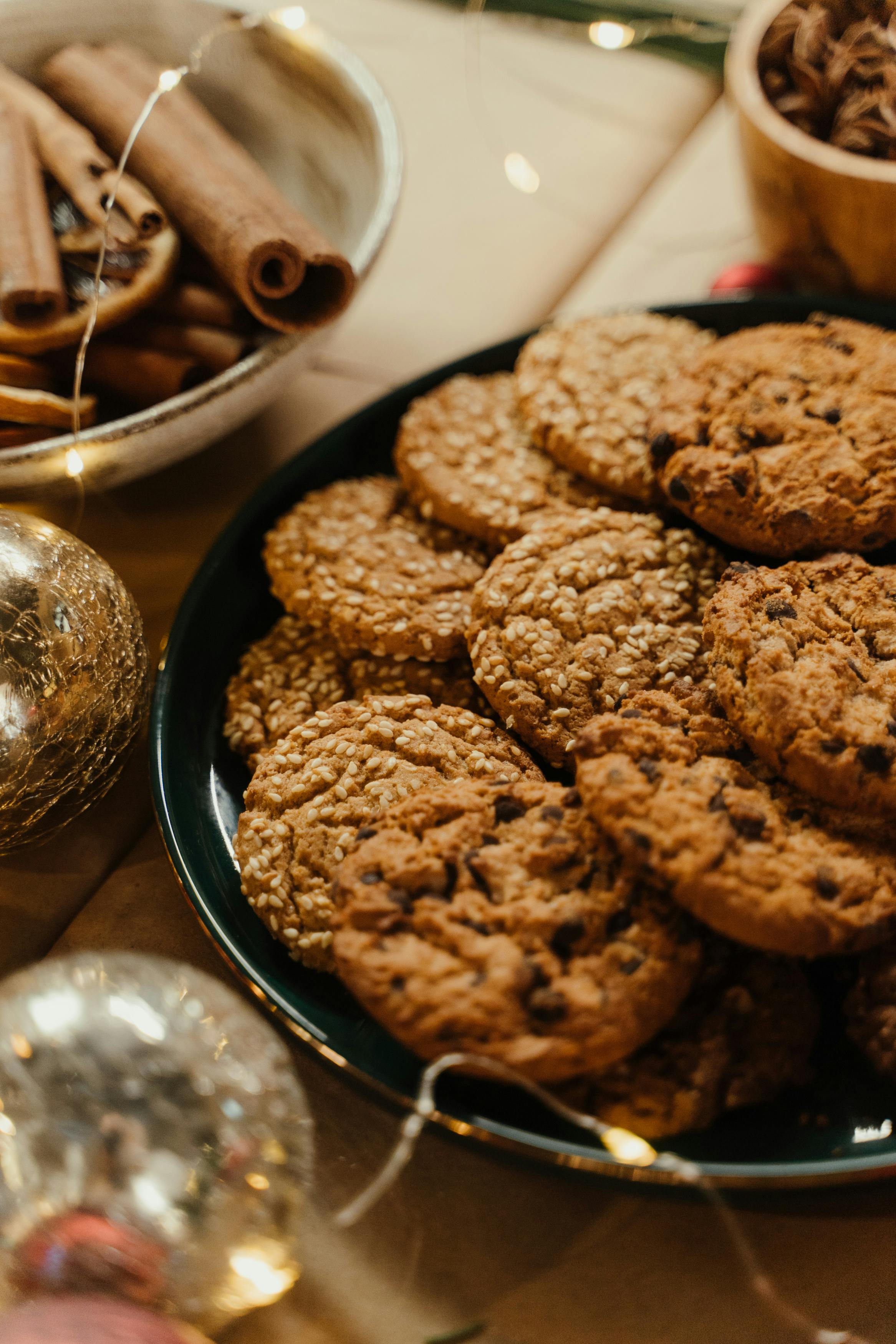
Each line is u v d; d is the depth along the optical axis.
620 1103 0.44
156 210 0.53
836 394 0.51
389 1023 0.43
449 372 0.55
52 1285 0.42
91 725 0.48
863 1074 0.45
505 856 0.45
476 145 0.66
